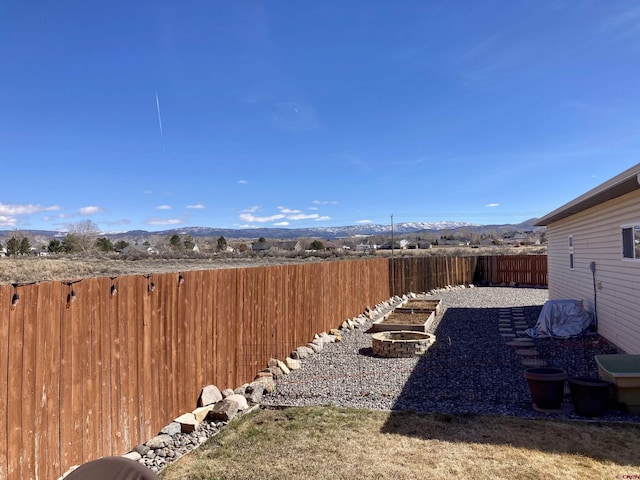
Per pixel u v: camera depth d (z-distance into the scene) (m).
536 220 15.51
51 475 3.55
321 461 4.29
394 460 4.27
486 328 11.62
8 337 3.26
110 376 4.21
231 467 4.22
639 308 7.53
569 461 4.14
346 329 11.48
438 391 6.48
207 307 5.83
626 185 6.98
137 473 2.31
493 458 4.25
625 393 5.38
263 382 6.63
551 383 5.51
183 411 5.28
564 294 13.38
